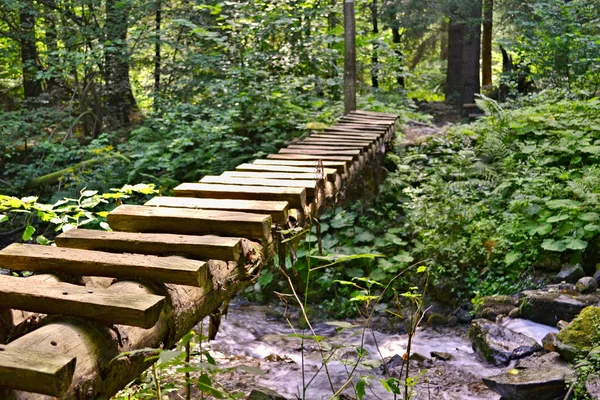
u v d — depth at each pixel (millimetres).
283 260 3352
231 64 10891
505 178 7410
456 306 6359
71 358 1488
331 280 7031
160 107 11867
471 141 8852
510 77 11898
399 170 8242
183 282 2166
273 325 6641
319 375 4672
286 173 4402
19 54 14766
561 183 6941
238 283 2678
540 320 5336
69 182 10672
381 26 19000
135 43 12016
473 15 14570
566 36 10984
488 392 4223
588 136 7738
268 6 10328
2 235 10047
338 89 12484
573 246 5887
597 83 10438
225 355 5312
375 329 6242
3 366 1438
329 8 11508
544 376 3770
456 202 7113
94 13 12250
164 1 12281
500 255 6438
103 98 13805
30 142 12789
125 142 12453
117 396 3115
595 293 5426
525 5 13812
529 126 8320
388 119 9375
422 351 5391
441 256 6770
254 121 10359
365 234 7586
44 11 12367
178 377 3863
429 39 19219
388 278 6938
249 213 3025
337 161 5289
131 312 1791
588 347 3980
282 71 11219
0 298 1855
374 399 4172
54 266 2242
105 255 2293
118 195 3727
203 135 9930
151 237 2592
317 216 4230
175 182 9898
